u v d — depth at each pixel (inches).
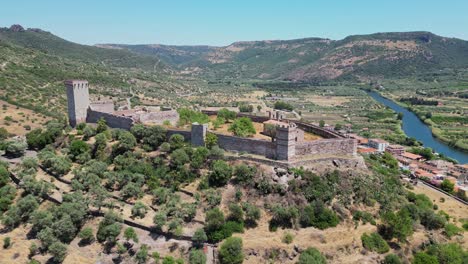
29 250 2982.3
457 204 4547.2
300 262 2881.4
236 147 4052.7
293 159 3816.4
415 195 4215.1
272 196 3474.4
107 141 4375.0
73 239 3110.2
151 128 4254.4
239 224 3208.7
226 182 3634.4
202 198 3474.4
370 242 3211.1
